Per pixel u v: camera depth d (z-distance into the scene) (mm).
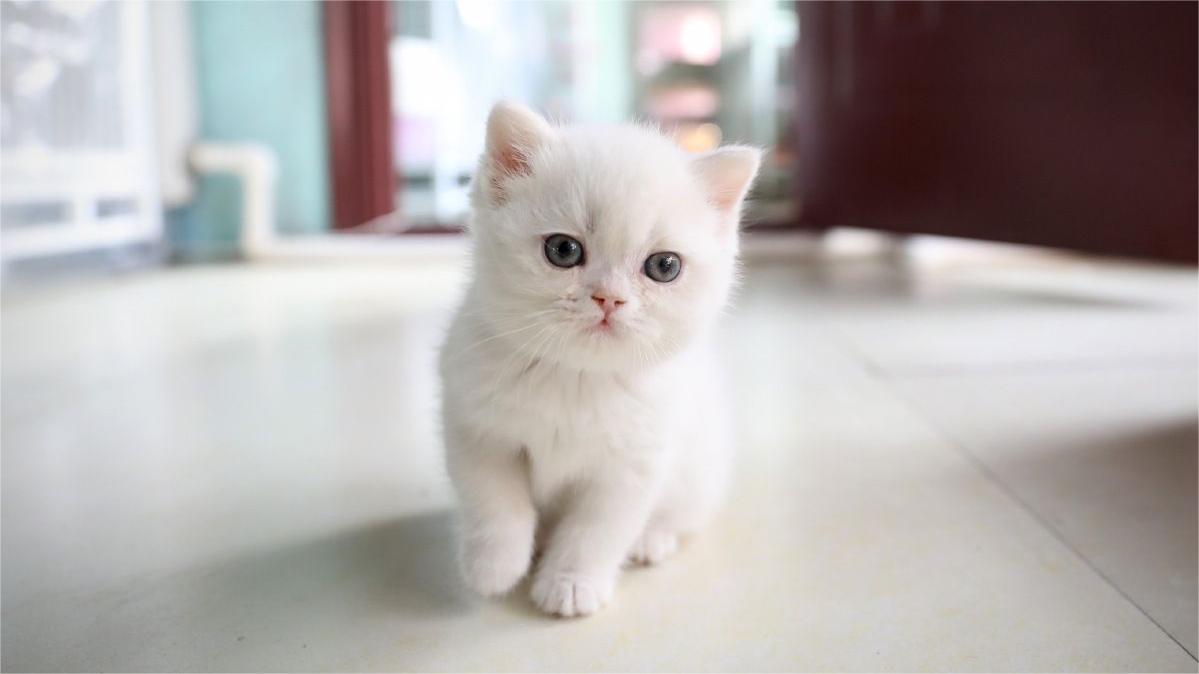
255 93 1281
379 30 1263
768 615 369
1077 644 353
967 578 390
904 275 1110
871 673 341
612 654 350
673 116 1482
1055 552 406
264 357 685
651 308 356
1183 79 832
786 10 1419
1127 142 875
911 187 1092
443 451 387
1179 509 439
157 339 745
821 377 632
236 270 1159
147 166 1147
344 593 381
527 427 368
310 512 439
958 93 1017
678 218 359
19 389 594
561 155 366
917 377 630
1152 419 542
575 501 388
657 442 375
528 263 353
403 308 892
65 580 388
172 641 355
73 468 482
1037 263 1193
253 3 1257
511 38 1419
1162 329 765
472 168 419
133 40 1109
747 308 894
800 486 466
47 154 959
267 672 342
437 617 368
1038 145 946
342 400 580
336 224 1305
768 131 1449
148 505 445
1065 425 535
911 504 447
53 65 974
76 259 1074
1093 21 884
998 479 470
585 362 356
